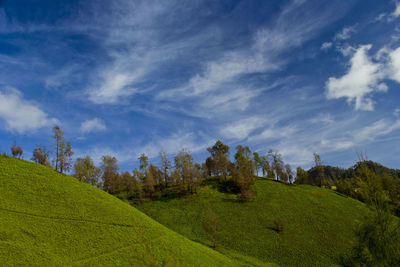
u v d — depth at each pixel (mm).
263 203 93750
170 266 16953
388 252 16734
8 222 33656
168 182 126438
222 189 110188
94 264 31766
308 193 106750
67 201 45406
